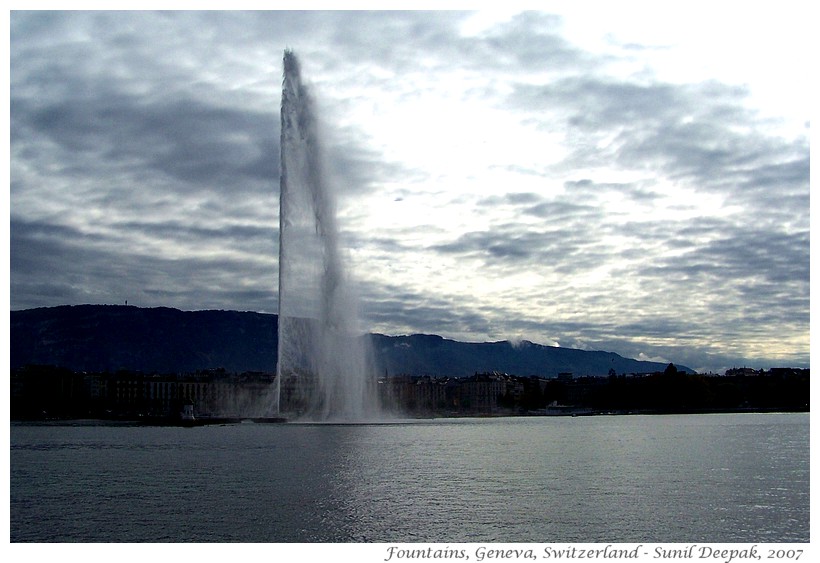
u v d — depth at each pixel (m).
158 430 130.12
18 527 42.28
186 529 41.72
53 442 101.44
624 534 40.69
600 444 101.94
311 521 43.50
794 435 125.25
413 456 78.81
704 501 49.72
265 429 128.25
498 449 90.88
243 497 50.88
